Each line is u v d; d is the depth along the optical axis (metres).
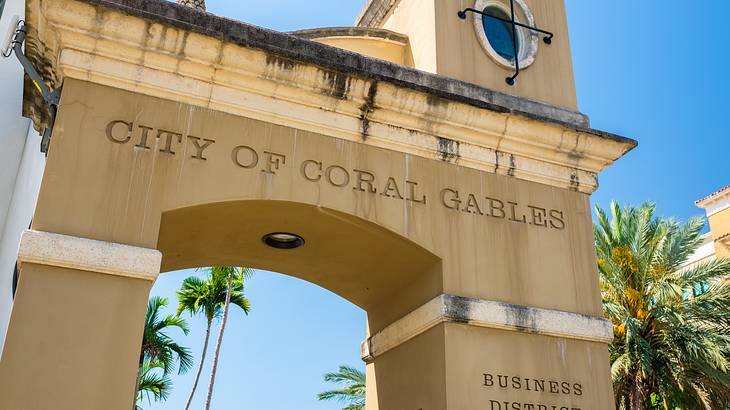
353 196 6.85
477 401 6.61
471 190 7.48
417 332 7.17
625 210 22.14
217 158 6.43
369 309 8.71
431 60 8.23
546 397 6.91
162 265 7.86
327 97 6.91
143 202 6.04
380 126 7.18
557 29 9.09
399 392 7.49
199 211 6.43
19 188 10.20
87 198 5.86
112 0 6.34
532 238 7.58
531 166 7.84
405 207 7.06
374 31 9.16
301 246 7.60
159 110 6.40
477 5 8.65
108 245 5.70
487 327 6.94
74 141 5.99
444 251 7.07
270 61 6.62
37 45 6.52
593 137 7.90
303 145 6.83
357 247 7.43
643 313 20.48
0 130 10.85
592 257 7.82
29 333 5.30
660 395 20.36
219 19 6.68
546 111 8.29
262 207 6.62
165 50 6.36
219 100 6.59
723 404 19.17
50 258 5.49
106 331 5.51
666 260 20.88
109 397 5.34
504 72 8.46
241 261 8.03
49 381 5.23
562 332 7.18
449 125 7.41
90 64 6.21
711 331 19.52
